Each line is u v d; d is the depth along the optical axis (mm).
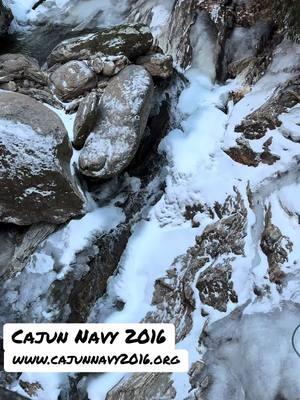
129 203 4406
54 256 4023
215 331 3582
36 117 4012
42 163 3891
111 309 4062
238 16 5078
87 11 5742
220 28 5027
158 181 4527
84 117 4191
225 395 3291
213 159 4406
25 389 3764
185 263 4035
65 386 3752
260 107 4480
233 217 4023
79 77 4520
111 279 4152
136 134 4223
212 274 3816
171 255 4129
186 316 3799
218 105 4777
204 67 5062
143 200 4461
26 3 5930
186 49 5145
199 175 4363
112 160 4141
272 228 3816
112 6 5742
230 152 4359
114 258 4195
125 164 4195
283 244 3723
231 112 4629
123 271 4184
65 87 4535
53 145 3949
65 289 3947
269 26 4961
